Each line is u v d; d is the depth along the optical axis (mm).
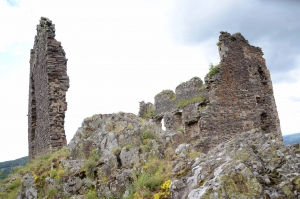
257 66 18109
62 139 15188
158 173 7672
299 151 5953
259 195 5219
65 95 15898
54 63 15992
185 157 8250
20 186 11914
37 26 19422
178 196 6191
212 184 5574
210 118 14859
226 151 6699
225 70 16188
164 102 25047
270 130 17844
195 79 21703
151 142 9734
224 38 16719
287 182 5391
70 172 10461
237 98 16188
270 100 18609
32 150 19953
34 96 21062
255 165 5891
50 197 9938
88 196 8602
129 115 12172
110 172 9312
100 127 11812
